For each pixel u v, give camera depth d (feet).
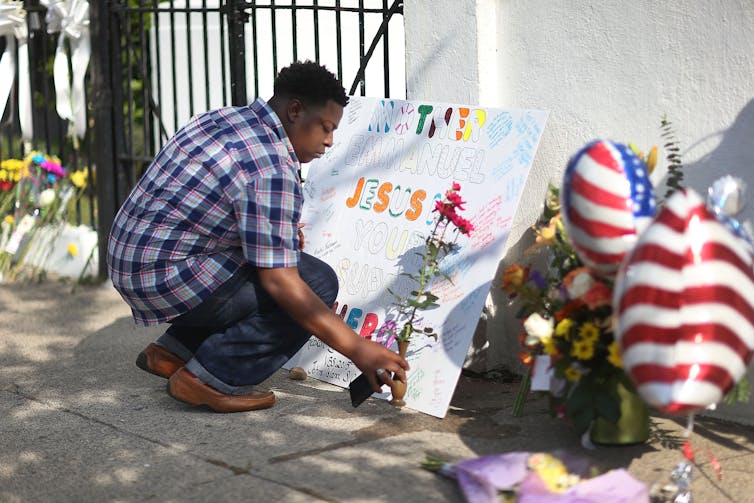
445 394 11.81
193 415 12.19
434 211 12.83
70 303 18.71
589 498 8.87
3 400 13.12
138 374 14.15
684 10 11.21
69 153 24.44
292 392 13.07
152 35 23.15
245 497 9.63
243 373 12.12
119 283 12.03
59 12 20.34
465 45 13.37
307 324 11.37
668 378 8.30
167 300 11.82
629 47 11.80
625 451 10.63
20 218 20.93
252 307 11.89
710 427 11.32
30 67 21.74
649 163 10.47
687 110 11.32
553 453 9.93
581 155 9.23
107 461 10.77
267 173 11.32
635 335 8.38
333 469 10.30
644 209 9.15
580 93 12.38
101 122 19.57
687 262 8.28
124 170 19.92
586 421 10.25
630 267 8.48
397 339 12.07
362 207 13.84
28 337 16.39
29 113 21.70
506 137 12.41
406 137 13.62
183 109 22.35
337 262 13.84
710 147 11.15
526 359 10.61
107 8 19.30
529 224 13.10
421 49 13.97
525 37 12.93
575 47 12.37
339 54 15.78
